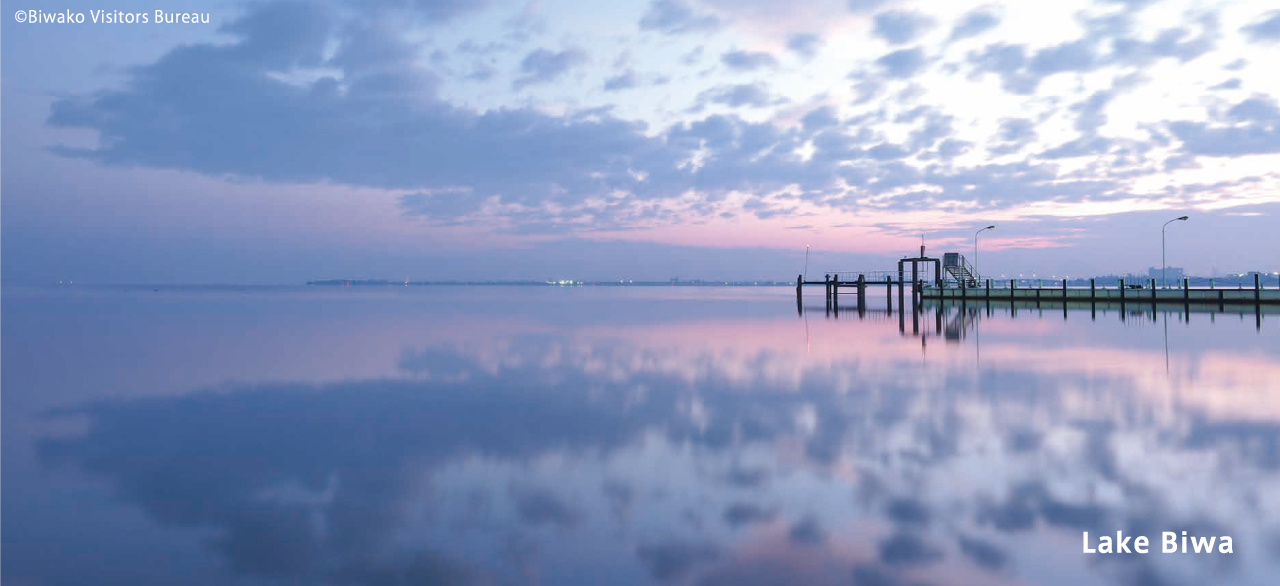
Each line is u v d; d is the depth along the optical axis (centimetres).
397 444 1126
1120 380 1666
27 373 2050
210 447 1127
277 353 2539
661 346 2711
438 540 720
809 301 9119
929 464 956
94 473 983
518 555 681
